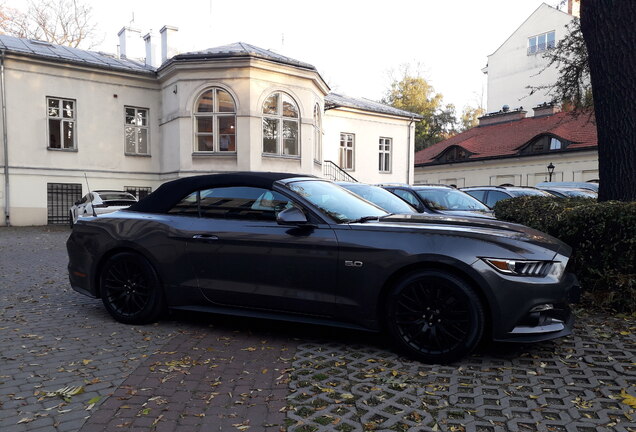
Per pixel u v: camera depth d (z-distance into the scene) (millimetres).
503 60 38938
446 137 50344
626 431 2641
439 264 3576
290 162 18656
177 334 4414
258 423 2736
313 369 3553
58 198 18688
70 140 18922
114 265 4746
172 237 4473
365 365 3629
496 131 32906
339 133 25203
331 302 3893
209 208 4504
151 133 20219
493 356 3787
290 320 4082
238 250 4199
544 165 27062
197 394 3113
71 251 5055
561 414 2842
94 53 22047
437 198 8531
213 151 17828
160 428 2672
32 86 17891
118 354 3869
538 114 31688
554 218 5352
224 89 17562
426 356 3627
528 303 3422
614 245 4910
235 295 4242
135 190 20109
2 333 4434
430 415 2834
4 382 3297
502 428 2693
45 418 2779
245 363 3676
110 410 2883
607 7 5969
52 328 4605
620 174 5949
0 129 17453
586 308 5074
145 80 19922
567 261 3701
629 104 5879
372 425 2707
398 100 49469
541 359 3721
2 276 7461
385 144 27328
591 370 3504
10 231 15766
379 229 3816
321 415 2830
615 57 5930
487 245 3520
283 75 18156
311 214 4078
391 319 3736
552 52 13711
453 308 3555
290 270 4008
